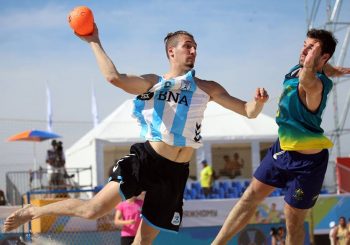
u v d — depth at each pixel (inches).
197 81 199.2
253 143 872.3
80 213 194.5
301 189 220.5
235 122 890.1
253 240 515.5
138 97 198.8
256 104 191.8
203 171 727.7
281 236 517.7
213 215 516.1
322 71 217.2
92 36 189.2
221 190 735.1
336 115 813.9
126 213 397.7
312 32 214.4
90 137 869.8
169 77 198.4
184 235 505.4
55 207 196.5
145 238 206.8
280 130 220.1
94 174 813.9
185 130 195.6
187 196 714.8
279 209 532.1
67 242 436.1
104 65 184.7
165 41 203.2
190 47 198.4
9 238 354.0
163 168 197.8
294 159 219.6
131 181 196.2
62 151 666.8
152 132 196.7
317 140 215.6
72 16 187.5
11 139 786.2
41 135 780.6
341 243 554.3
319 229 568.1
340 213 571.5
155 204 201.9
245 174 1039.0
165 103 195.6
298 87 213.3
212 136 861.8
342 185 693.9
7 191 627.2
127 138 828.0
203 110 199.2
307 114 214.1
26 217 197.6
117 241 454.0
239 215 228.8
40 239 342.3
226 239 229.0
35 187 612.1
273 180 225.5
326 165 221.3
